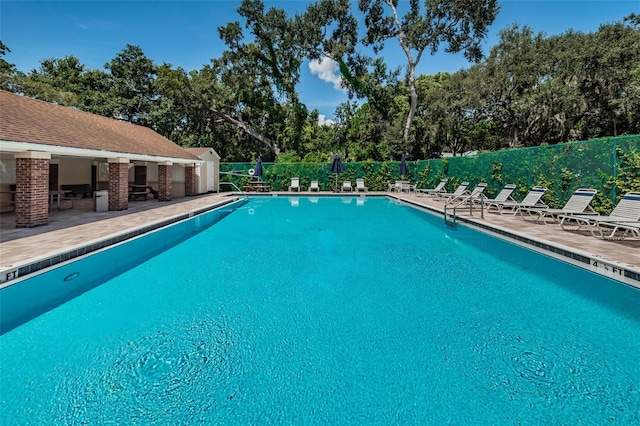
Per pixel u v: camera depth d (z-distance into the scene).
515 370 3.39
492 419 2.74
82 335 4.16
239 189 27.41
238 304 5.11
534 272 6.66
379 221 13.38
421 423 2.70
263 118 38.16
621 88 20.52
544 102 22.98
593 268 6.28
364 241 9.62
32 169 9.45
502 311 4.84
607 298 5.30
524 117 25.98
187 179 22.17
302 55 34.44
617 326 4.34
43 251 6.69
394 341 3.98
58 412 2.83
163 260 7.59
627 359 3.57
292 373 3.37
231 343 3.96
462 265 7.15
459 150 40.28
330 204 19.56
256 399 2.99
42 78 33.16
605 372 3.35
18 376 3.32
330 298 5.33
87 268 6.93
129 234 9.02
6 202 12.97
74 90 33.34
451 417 2.76
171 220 11.61
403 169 24.69
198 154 23.97
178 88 33.34
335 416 2.79
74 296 5.44
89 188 18.61
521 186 13.55
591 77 21.00
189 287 5.85
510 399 2.96
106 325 4.43
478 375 3.31
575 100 21.45
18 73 30.09
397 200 20.95
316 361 3.57
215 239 9.90
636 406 2.86
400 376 3.31
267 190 26.44
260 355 3.70
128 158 14.11
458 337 4.07
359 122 36.25
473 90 27.00
